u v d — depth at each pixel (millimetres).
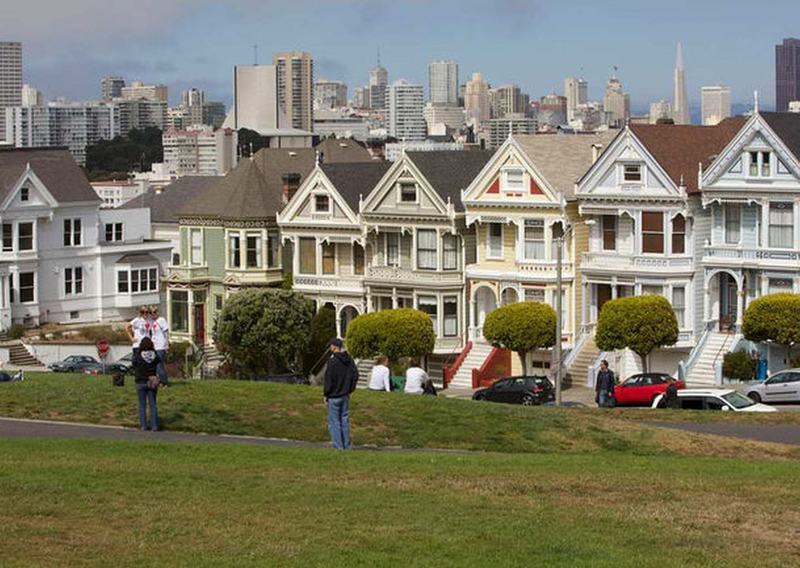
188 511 33688
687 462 41594
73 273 121375
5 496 34688
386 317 93562
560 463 40625
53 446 42125
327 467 39125
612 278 90750
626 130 89438
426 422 49906
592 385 89562
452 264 98438
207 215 112125
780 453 48062
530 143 95062
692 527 32844
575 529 32469
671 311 85562
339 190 104000
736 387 77562
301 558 30062
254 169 113062
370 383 59625
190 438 46375
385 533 31938
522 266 94125
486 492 36000
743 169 85938
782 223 85438
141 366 47844
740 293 87062
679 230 88875
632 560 30125
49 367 100938
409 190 99625
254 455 40969
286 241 107812
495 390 77125
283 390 53531
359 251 104062
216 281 112625
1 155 120938
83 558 29969
